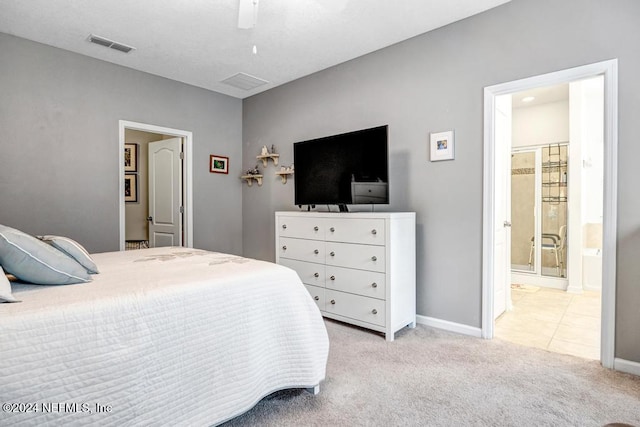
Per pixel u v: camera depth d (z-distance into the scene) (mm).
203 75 3916
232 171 4684
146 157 5230
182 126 4133
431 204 2926
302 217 3223
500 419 1620
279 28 2865
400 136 3121
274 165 4348
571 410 1692
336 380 1995
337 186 3205
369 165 2957
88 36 2984
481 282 2666
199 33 2936
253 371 1608
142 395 1271
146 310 1315
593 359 2281
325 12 2623
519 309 3492
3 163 2918
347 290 2869
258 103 4551
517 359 2279
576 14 2232
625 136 2064
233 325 1558
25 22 2748
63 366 1109
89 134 3381
